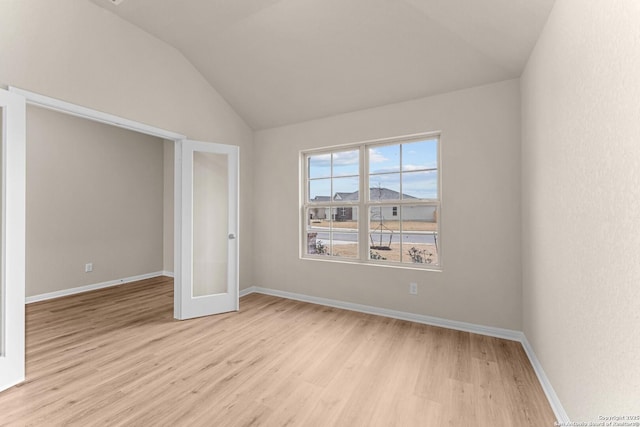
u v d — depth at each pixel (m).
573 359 1.45
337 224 3.68
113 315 3.24
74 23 2.35
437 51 2.54
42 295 3.83
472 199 2.77
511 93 2.60
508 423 1.58
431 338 2.64
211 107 3.58
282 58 3.01
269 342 2.57
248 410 1.68
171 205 5.33
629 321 1.00
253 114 3.88
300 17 2.57
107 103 2.57
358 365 2.18
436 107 2.93
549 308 1.82
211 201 3.42
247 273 4.11
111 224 4.62
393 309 3.18
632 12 0.97
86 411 1.65
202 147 3.26
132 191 4.92
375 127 3.27
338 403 1.75
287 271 3.91
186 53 3.21
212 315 3.25
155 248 5.28
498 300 2.67
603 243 1.17
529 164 2.28
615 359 1.09
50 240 3.92
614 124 1.09
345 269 3.47
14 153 1.91
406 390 1.88
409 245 3.22
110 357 2.29
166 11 2.59
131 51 2.76
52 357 2.28
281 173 3.96
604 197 1.17
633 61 0.97
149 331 2.80
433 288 2.96
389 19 2.40
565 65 1.54
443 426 1.56
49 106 2.22
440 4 2.07
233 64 3.23
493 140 2.68
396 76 2.87
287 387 1.91
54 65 2.23
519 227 2.58
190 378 2.00
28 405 1.70
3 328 1.86
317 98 3.36
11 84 2.00
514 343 2.54
